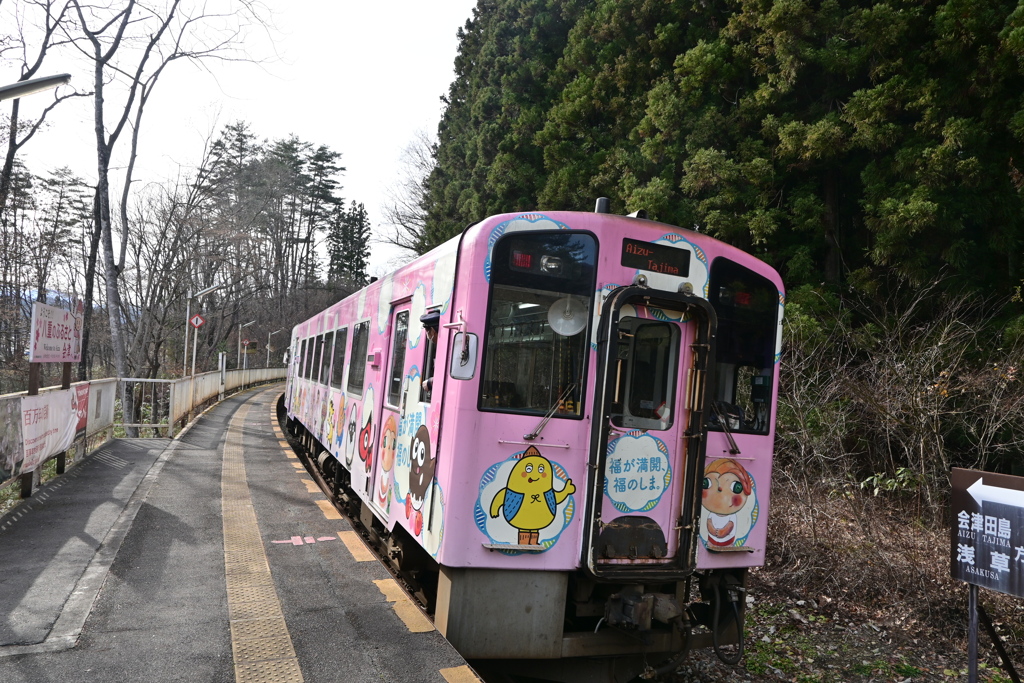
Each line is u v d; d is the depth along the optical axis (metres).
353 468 7.62
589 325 4.35
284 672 3.71
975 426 7.63
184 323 28.92
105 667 3.69
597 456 4.20
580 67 14.67
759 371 4.88
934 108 8.61
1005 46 7.85
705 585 4.80
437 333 4.74
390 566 6.55
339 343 9.80
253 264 25.14
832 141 9.30
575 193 13.83
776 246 10.62
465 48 25.78
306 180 49.91
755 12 10.09
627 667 4.68
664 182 10.66
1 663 3.69
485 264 4.21
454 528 4.07
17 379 20.19
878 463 8.31
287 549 5.98
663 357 4.54
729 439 4.68
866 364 8.13
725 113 11.31
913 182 8.89
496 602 4.14
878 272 9.73
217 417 17.20
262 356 52.47
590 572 4.14
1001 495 3.93
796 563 7.26
